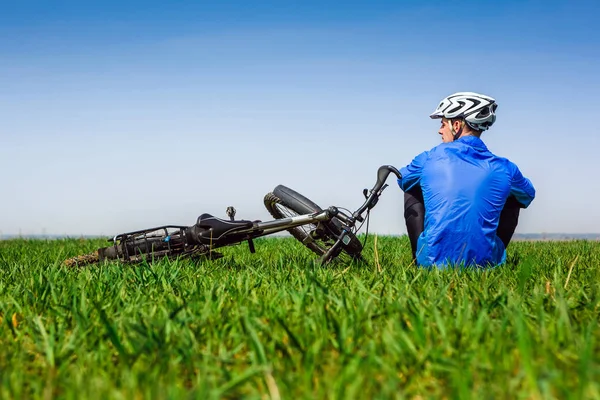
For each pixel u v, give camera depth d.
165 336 2.78
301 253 7.57
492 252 5.58
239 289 3.94
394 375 2.20
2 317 3.53
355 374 2.20
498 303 3.28
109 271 4.90
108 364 2.51
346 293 3.73
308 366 2.33
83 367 2.53
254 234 5.81
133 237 5.71
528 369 2.00
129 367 2.47
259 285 4.18
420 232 5.93
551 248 8.73
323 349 2.63
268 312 3.23
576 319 3.02
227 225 5.69
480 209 5.51
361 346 2.67
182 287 4.16
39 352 2.75
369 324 2.88
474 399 1.98
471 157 5.64
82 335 2.82
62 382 2.25
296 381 2.23
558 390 2.08
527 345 2.35
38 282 4.18
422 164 5.77
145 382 2.18
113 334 2.61
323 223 5.80
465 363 2.37
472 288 3.86
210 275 4.94
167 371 2.38
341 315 3.13
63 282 4.38
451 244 5.51
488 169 5.58
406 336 2.58
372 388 2.12
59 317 3.41
